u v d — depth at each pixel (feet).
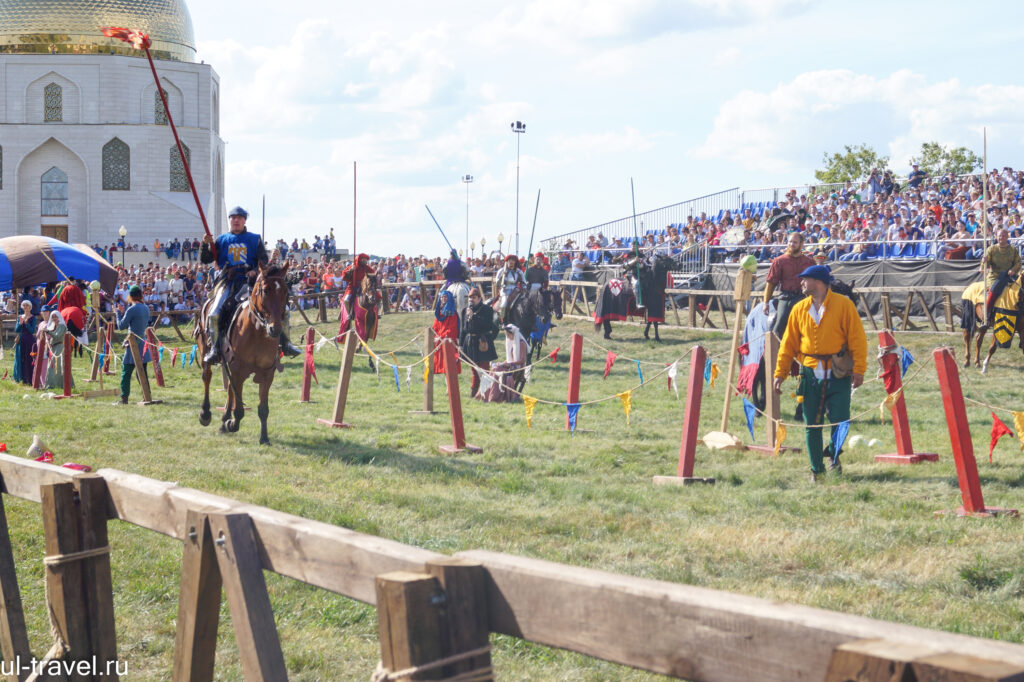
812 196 111.45
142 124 246.88
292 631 18.72
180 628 11.36
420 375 69.05
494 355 59.31
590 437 42.04
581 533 25.02
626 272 83.25
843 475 32.27
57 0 247.91
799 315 32.30
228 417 42.55
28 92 246.47
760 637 6.81
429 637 8.20
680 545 23.66
